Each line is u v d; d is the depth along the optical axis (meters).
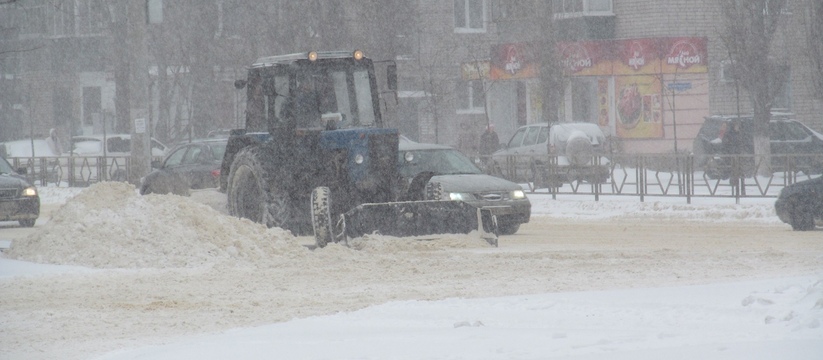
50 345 27.69
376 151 51.78
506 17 119.75
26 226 69.81
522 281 37.91
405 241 48.72
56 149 131.62
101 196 48.94
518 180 84.25
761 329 24.89
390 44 99.62
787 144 99.88
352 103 53.31
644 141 120.62
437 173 59.25
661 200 75.31
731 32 96.94
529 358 22.39
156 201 48.53
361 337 26.41
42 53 158.62
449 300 32.66
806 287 30.33
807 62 109.12
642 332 25.39
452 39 135.75
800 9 114.62
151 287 38.66
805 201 57.19
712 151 101.75
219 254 46.03
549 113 112.12
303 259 45.78
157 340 28.09
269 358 23.92
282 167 52.28
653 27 120.00
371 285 38.12
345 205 51.88
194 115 127.88
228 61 120.81
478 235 50.22
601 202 75.12
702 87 119.38
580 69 120.38
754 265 40.94
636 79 120.25
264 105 55.38
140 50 83.94
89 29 157.00
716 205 69.62
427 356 23.27
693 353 21.80
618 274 39.22
